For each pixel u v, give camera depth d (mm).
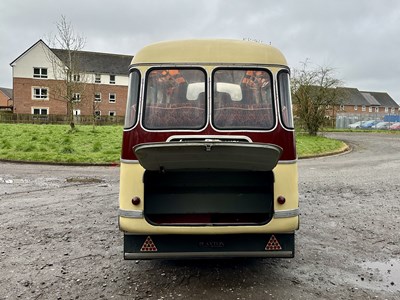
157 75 4426
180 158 3625
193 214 4219
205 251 3994
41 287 4023
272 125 4332
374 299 3801
